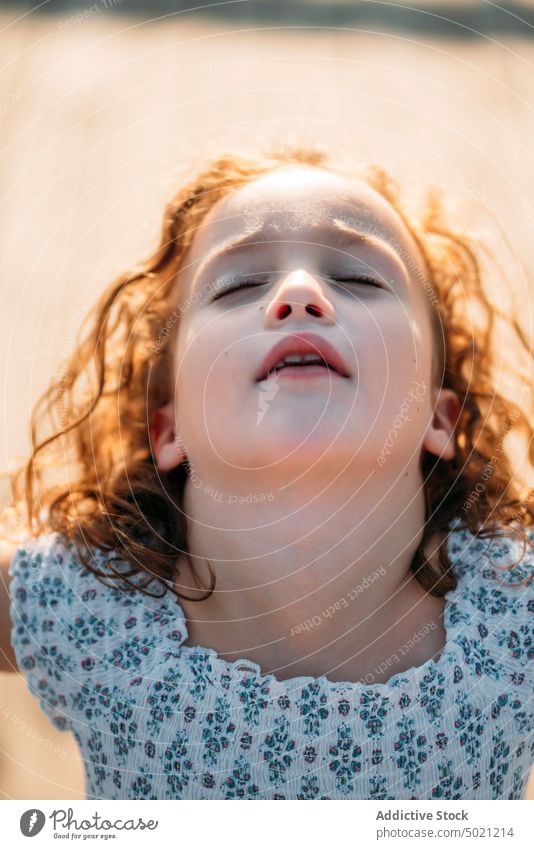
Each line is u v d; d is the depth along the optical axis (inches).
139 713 30.4
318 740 29.4
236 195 33.2
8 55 72.1
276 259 31.1
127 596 32.2
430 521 33.7
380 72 73.0
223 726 29.7
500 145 64.9
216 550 30.9
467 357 38.8
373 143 55.6
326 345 28.8
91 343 40.9
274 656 30.6
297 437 28.2
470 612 31.4
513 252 47.3
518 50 76.0
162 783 29.8
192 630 31.5
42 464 39.0
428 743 29.6
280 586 30.2
